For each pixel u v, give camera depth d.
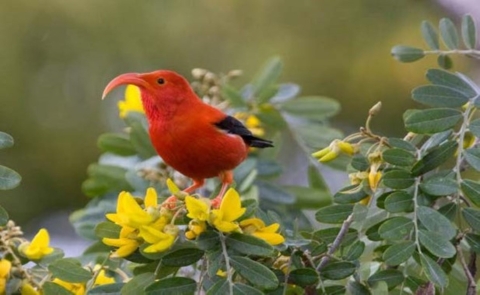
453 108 7.65
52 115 17.33
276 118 11.34
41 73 17.31
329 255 7.36
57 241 16.84
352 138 8.00
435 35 9.58
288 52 17.61
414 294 7.78
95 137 17.33
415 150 7.61
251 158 11.01
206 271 7.04
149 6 17.44
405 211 7.25
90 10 17.33
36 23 17.28
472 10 17.34
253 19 17.78
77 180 17.28
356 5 17.80
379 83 17.61
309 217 11.88
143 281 7.18
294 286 7.79
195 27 17.45
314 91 17.61
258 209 7.64
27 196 17.02
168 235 6.94
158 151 9.56
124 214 7.04
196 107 9.36
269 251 6.93
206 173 9.49
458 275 8.65
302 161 14.58
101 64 17.39
